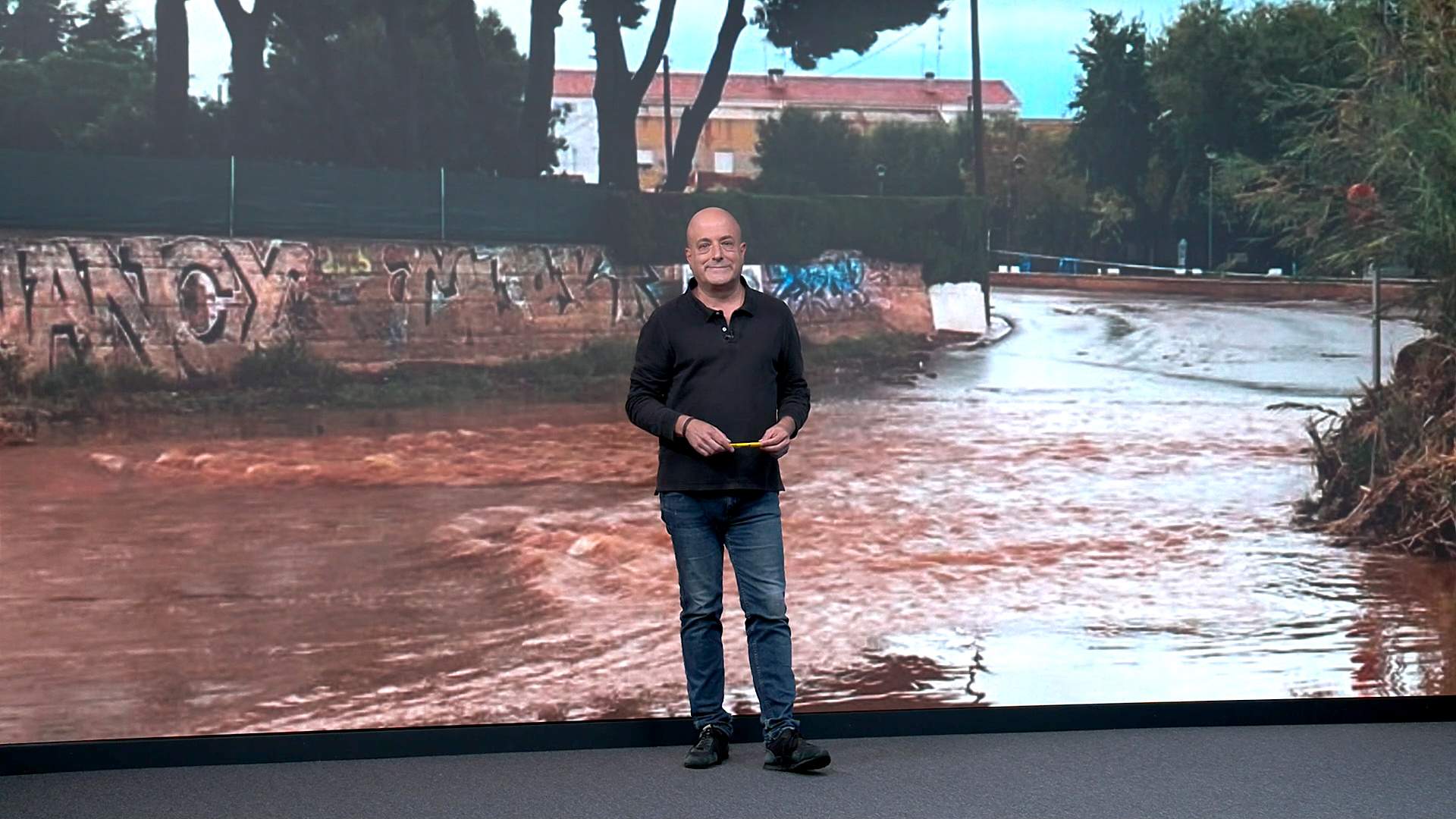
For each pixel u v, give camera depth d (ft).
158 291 13.65
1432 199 14.75
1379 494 14.78
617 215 14.60
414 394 14.12
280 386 13.85
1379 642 14.69
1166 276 14.94
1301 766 12.48
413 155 14.24
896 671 14.39
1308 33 14.87
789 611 14.42
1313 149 14.88
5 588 13.15
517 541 14.14
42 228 13.41
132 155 13.64
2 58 13.37
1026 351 14.93
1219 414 14.87
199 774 12.55
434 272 14.24
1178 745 13.35
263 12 13.93
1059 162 14.96
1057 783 11.87
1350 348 14.87
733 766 12.51
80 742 12.95
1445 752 13.02
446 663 13.88
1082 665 14.55
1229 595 14.71
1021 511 14.73
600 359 14.51
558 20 14.52
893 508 14.56
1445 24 14.73
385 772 12.53
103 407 13.47
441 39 14.32
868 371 14.73
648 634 14.16
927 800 11.29
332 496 13.84
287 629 13.65
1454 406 14.76
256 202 13.89
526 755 13.24
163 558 13.50
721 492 11.91
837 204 14.83
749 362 11.90
